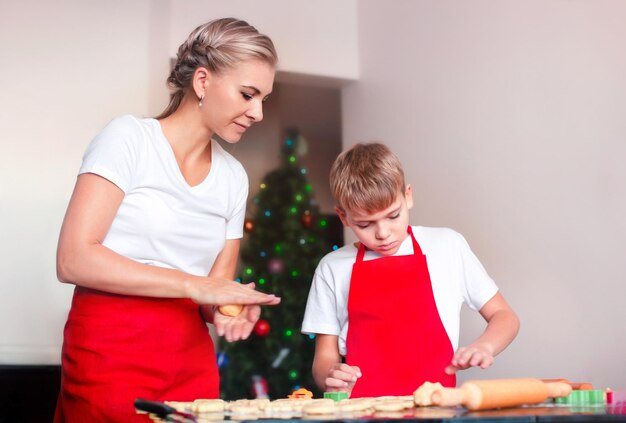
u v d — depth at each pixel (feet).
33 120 11.19
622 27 7.93
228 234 5.47
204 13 12.18
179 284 4.28
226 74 4.75
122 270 4.32
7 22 11.18
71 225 4.45
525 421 2.61
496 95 9.89
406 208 5.77
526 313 9.27
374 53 12.84
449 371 4.25
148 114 11.72
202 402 3.44
